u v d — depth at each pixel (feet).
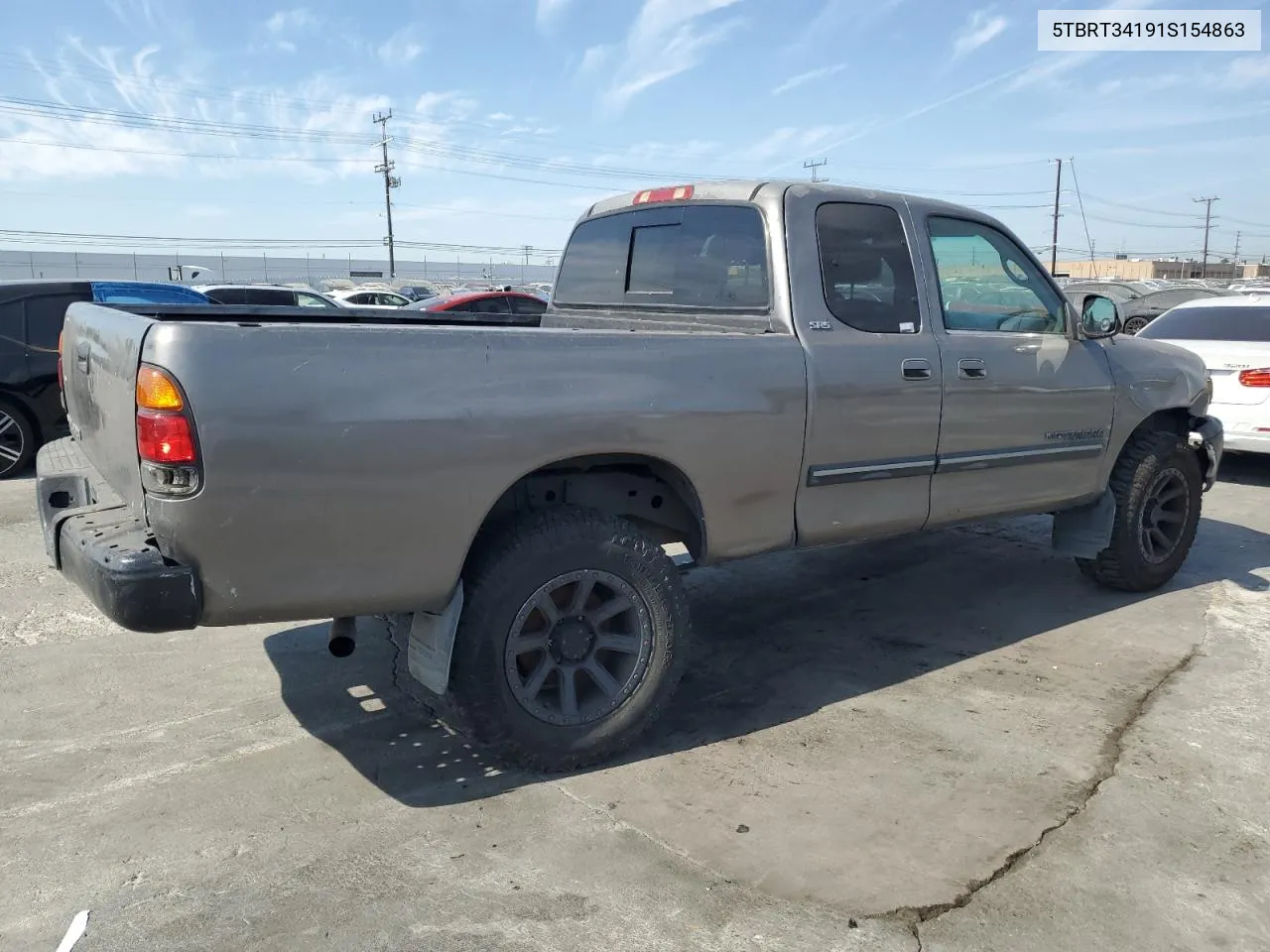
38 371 28.25
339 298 74.54
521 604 10.67
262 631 15.85
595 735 11.30
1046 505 15.90
